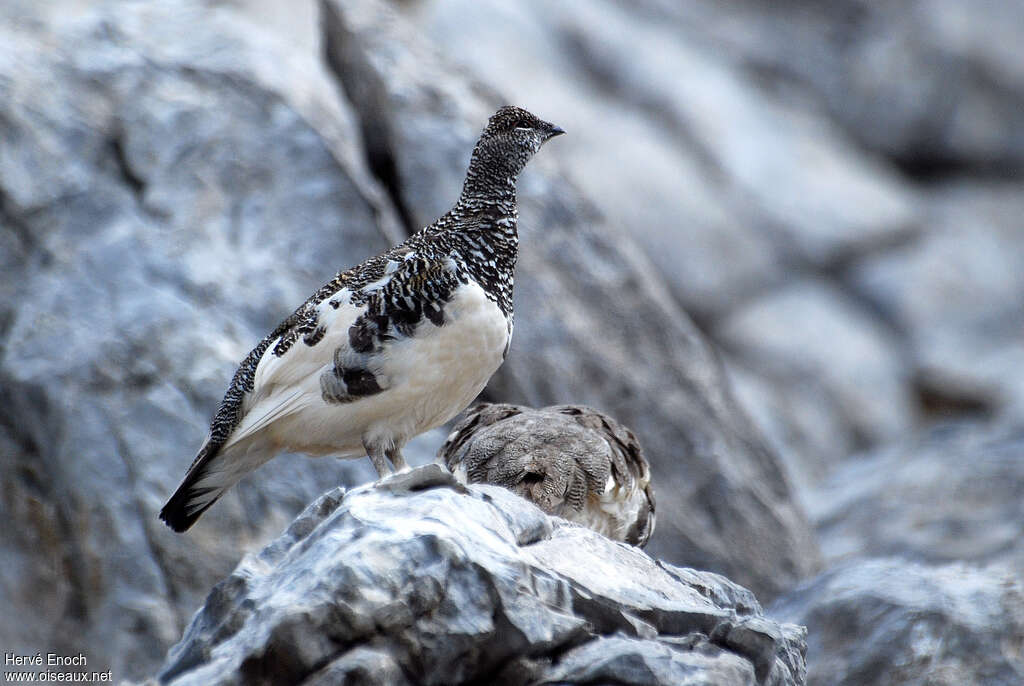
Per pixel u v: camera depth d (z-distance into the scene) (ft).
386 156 49.37
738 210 101.55
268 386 24.31
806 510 57.88
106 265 42.45
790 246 102.12
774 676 20.80
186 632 20.80
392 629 18.54
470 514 20.68
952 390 98.78
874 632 32.19
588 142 96.94
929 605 32.27
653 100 104.12
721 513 47.67
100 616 38.32
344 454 26.03
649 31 112.47
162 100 45.93
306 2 64.18
